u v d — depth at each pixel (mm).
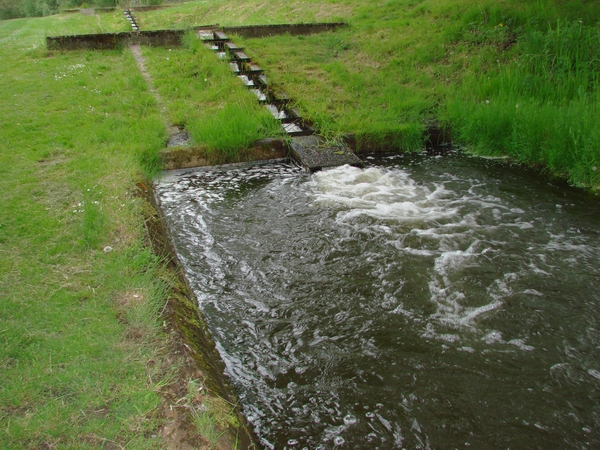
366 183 6738
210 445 2357
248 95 9312
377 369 3389
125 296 3514
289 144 7750
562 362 3490
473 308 4074
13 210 4828
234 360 3465
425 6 13562
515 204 6133
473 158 7926
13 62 11898
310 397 3150
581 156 6777
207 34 13234
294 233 5312
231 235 5270
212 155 7363
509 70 9484
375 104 9266
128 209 4895
